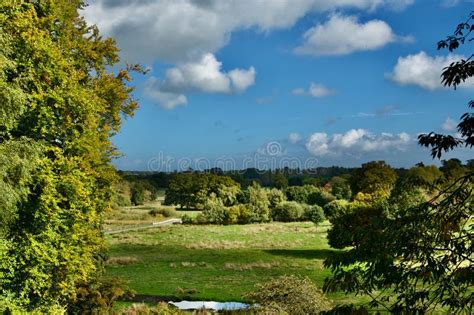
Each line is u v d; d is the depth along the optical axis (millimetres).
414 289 5871
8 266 16812
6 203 15430
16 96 16281
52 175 18594
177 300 27766
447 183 6746
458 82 6863
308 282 22016
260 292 21984
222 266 42031
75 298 19891
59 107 20062
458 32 7285
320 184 141750
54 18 22406
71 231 19625
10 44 17906
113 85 26344
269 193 102312
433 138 6996
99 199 23281
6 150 16031
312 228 80250
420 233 5730
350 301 23234
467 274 5484
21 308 17359
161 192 170875
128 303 25984
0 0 17625
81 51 25438
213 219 92625
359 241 6035
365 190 67625
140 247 57906
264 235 70438
